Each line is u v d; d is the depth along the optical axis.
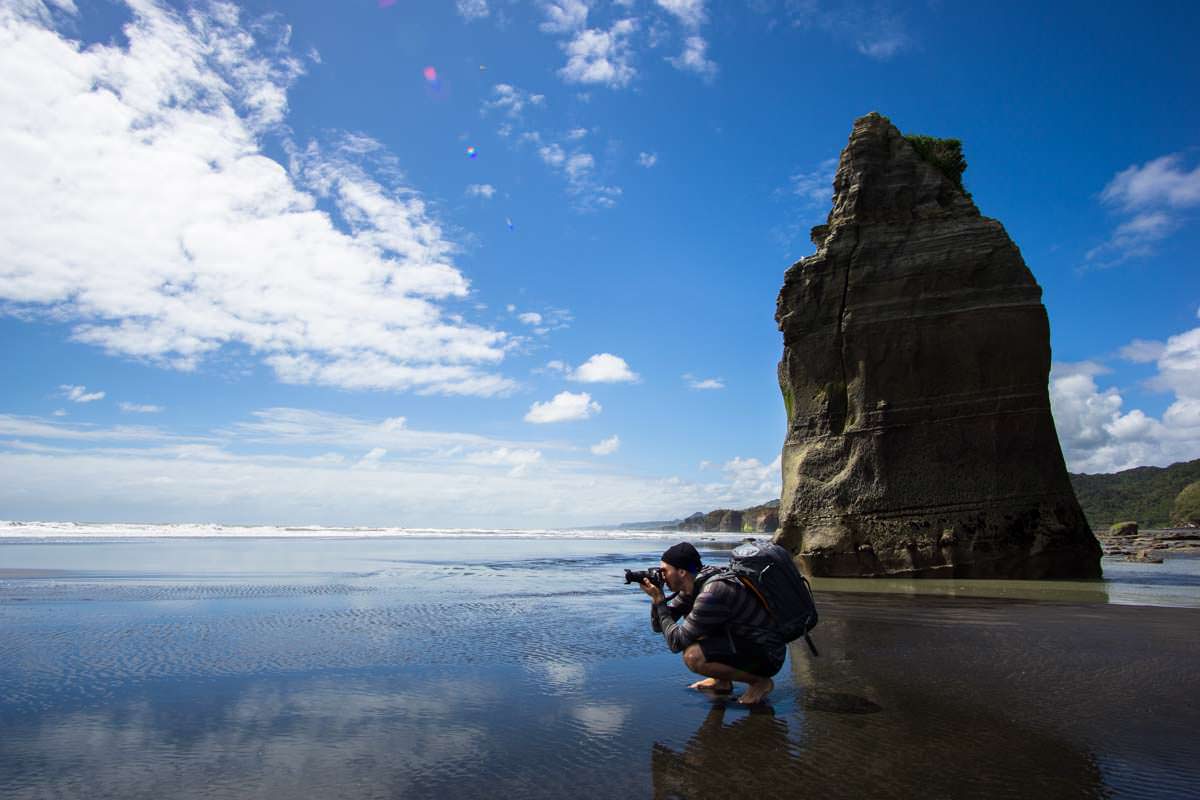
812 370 16.66
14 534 34.34
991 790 3.11
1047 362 15.18
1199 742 3.78
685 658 4.64
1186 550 31.84
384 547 30.30
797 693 4.82
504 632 7.30
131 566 15.62
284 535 46.00
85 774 3.23
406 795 3.01
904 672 5.48
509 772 3.30
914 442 15.23
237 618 8.07
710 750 3.62
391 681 5.11
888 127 17.20
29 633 6.95
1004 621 8.34
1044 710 4.39
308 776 3.23
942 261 15.76
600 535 69.38
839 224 16.73
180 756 3.49
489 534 64.25
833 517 15.43
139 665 5.56
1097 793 3.08
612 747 3.66
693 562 4.93
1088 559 14.62
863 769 3.36
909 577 14.62
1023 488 14.72
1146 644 6.76
